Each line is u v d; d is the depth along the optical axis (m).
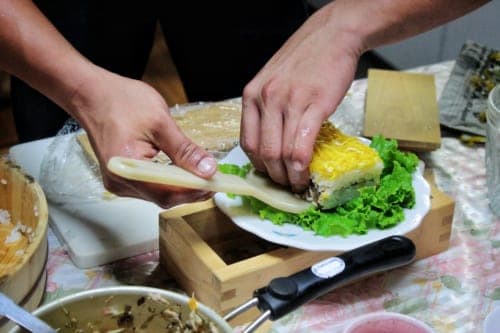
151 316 0.58
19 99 1.38
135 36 1.40
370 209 0.76
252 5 1.37
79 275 0.79
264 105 0.77
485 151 0.98
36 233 0.70
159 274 0.80
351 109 1.12
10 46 0.74
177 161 0.72
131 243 0.82
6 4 0.74
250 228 0.74
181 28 1.41
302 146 0.74
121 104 0.72
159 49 2.23
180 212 0.78
